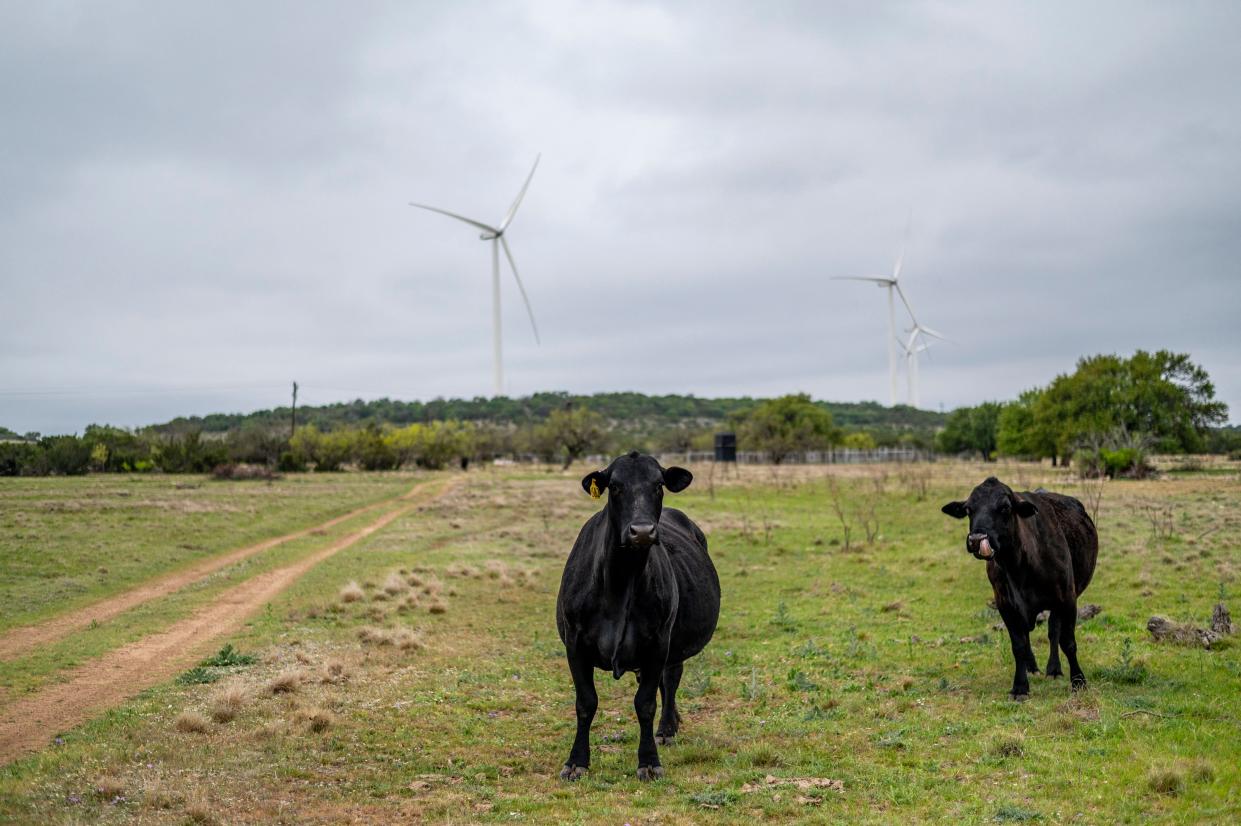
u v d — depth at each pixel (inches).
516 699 479.5
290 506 1847.9
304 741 394.9
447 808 309.3
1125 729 367.2
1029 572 438.6
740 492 2085.4
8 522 1321.4
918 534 1188.5
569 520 1643.7
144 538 1247.5
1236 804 284.7
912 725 398.3
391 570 1011.9
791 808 300.4
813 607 747.4
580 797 318.7
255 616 742.5
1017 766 331.9
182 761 362.9
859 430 7317.9
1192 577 728.3
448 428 4227.4
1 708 471.2
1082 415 2443.4
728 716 436.8
